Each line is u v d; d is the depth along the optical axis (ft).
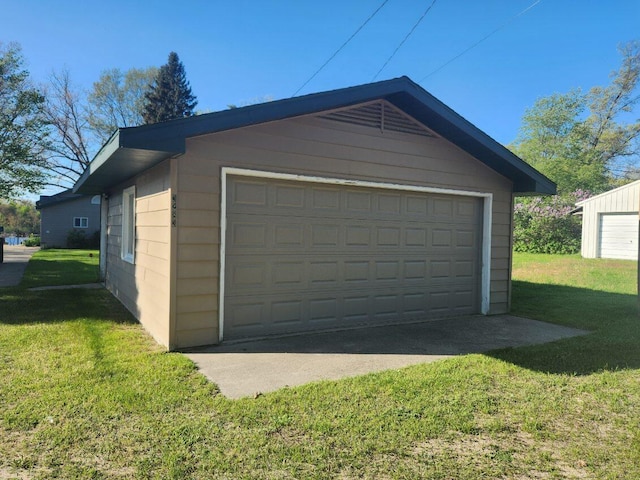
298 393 11.18
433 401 10.91
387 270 20.88
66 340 16.17
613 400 11.30
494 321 22.03
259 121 15.61
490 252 23.88
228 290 16.56
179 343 15.25
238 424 9.36
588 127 99.96
